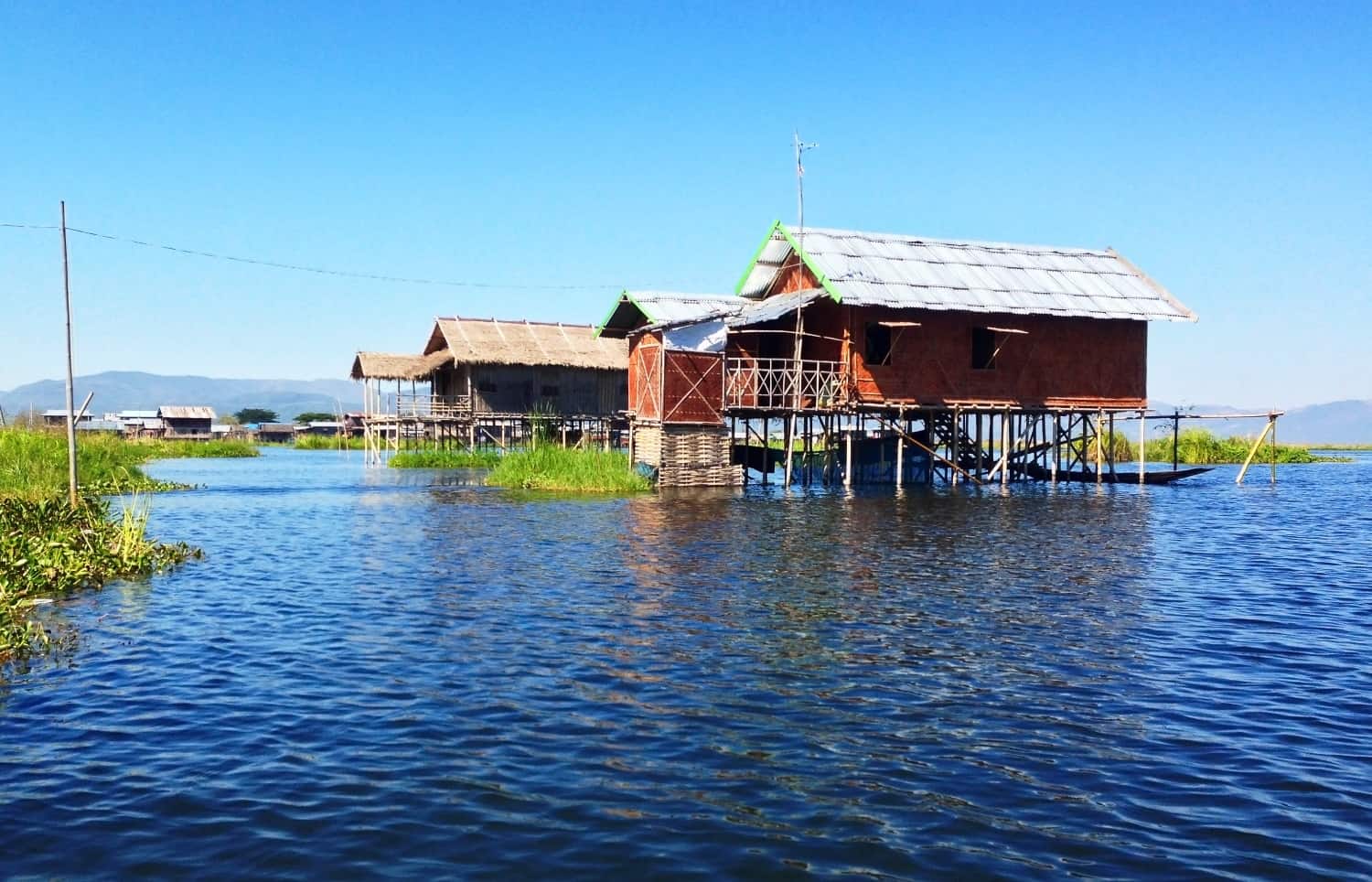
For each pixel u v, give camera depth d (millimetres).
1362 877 5852
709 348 33250
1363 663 10820
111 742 8156
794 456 37969
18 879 5750
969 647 11414
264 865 5930
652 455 34000
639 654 11008
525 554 18641
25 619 12766
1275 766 7688
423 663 10633
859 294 30672
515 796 6988
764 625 12492
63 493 25891
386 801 6906
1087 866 5992
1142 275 36281
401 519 25141
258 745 8070
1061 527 23281
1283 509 28781
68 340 21203
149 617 13141
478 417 48031
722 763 7660
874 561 17703
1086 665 10664
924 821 6621
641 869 5887
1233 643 11734
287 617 13109
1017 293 33281
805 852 6141
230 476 45062
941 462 35656
